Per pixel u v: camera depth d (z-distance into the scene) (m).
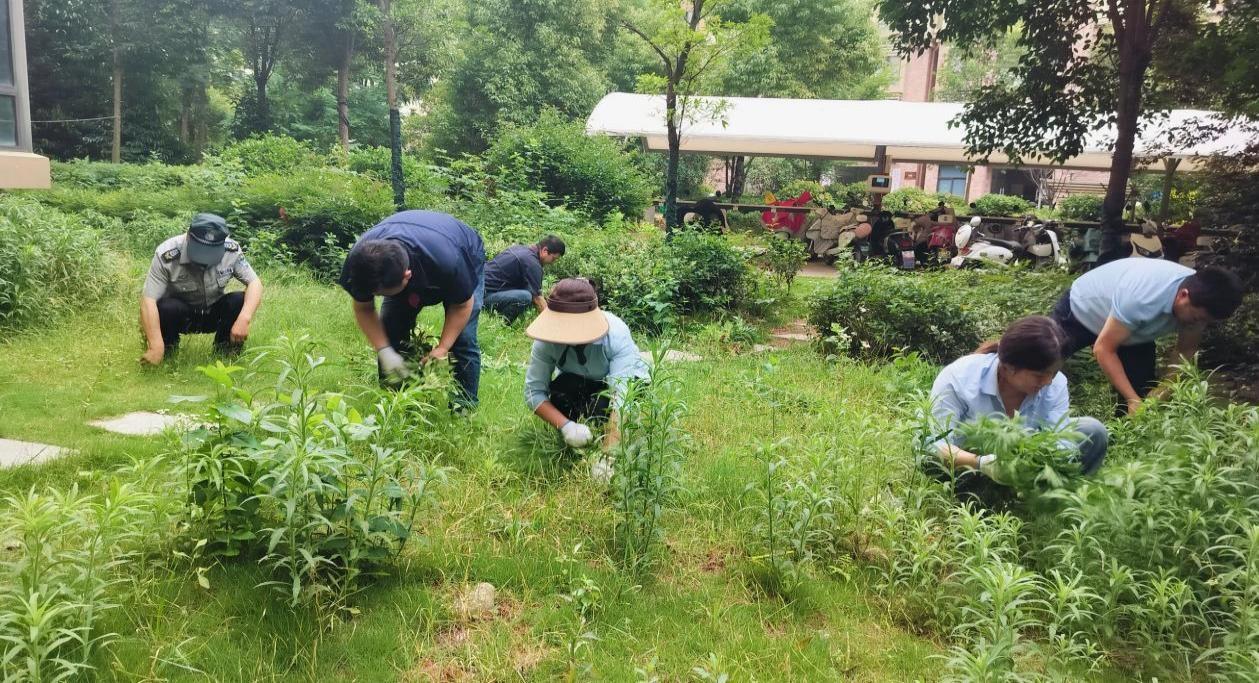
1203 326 4.56
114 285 7.52
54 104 30.56
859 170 43.03
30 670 2.10
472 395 4.97
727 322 8.73
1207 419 3.63
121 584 2.76
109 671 2.38
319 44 34.06
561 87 30.03
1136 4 9.70
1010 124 11.34
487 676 2.57
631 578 3.19
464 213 12.52
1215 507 3.11
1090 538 3.01
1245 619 2.70
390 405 3.06
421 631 2.77
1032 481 3.38
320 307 7.84
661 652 2.75
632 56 33.88
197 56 31.73
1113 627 2.94
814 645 2.86
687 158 31.45
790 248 11.50
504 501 3.73
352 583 2.91
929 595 3.14
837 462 3.64
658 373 3.70
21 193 12.11
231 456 2.87
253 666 2.51
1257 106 8.60
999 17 10.41
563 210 13.58
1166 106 11.08
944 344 7.49
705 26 12.08
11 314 6.26
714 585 3.26
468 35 32.75
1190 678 2.78
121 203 12.32
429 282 4.49
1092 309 5.03
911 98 41.50
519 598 3.03
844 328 7.73
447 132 28.84
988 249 15.16
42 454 3.90
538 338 3.88
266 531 2.95
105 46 29.22
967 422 3.73
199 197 12.47
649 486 3.29
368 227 10.82
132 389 5.16
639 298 8.72
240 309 6.06
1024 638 3.01
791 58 31.31
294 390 2.74
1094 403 5.41
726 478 4.14
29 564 2.39
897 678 2.74
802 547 3.26
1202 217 10.77
